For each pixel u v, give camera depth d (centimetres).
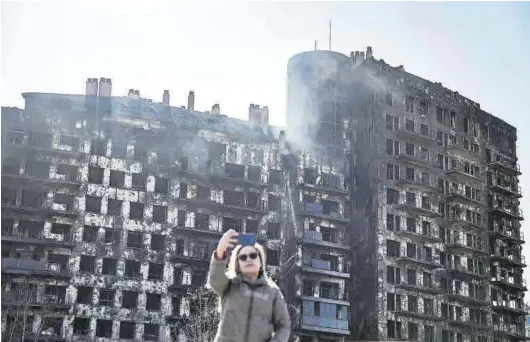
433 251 7375
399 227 7219
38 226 5984
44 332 5628
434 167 7756
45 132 6256
